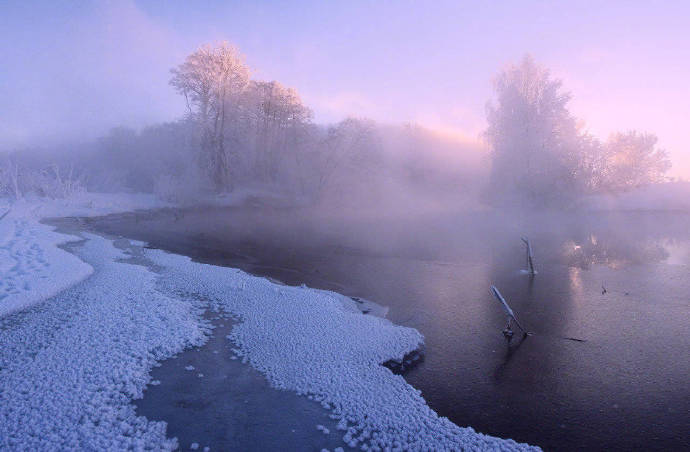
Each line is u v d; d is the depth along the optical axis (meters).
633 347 7.80
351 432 4.99
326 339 7.44
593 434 5.15
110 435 4.62
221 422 5.15
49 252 13.37
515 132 34.72
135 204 30.11
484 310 9.85
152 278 10.99
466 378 6.53
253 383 6.08
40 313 8.05
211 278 11.23
